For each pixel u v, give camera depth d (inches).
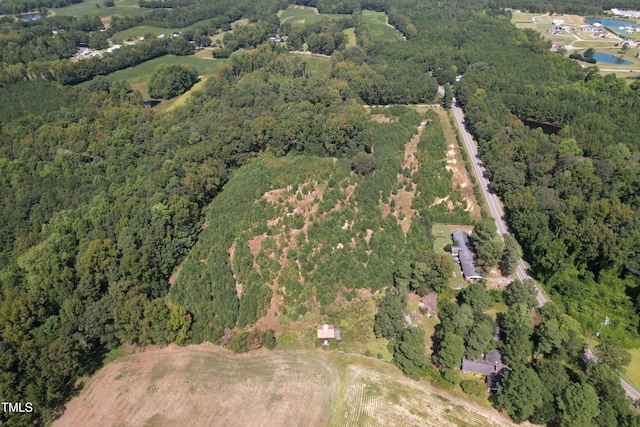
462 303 5022.1
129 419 4037.9
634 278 5241.1
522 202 6215.6
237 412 4069.9
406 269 5187.0
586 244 5428.2
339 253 5531.5
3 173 6948.8
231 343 4628.4
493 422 3939.5
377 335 4729.3
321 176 6737.2
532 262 5693.9
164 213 5841.5
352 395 4202.8
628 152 7470.5
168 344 4781.0
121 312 4589.1
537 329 4500.5
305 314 4997.5
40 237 5748.0
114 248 5319.9
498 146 7544.3
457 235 6156.5
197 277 5344.5
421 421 3964.1
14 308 4407.0
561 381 3841.0
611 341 4101.9
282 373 4421.8
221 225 5954.7
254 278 5251.0
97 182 6820.9
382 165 7116.1
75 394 4271.7
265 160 7691.9
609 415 3590.1
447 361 4247.0
